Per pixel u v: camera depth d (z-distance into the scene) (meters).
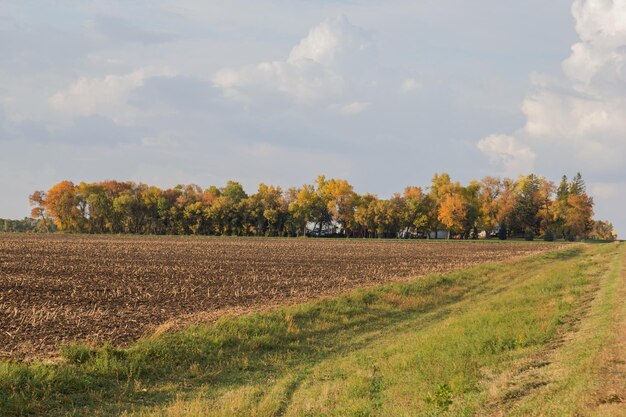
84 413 13.31
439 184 165.62
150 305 27.33
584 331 17.86
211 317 23.75
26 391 13.61
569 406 10.71
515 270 48.47
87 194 161.00
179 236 138.25
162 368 16.92
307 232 172.25
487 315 22.70
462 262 61.62
